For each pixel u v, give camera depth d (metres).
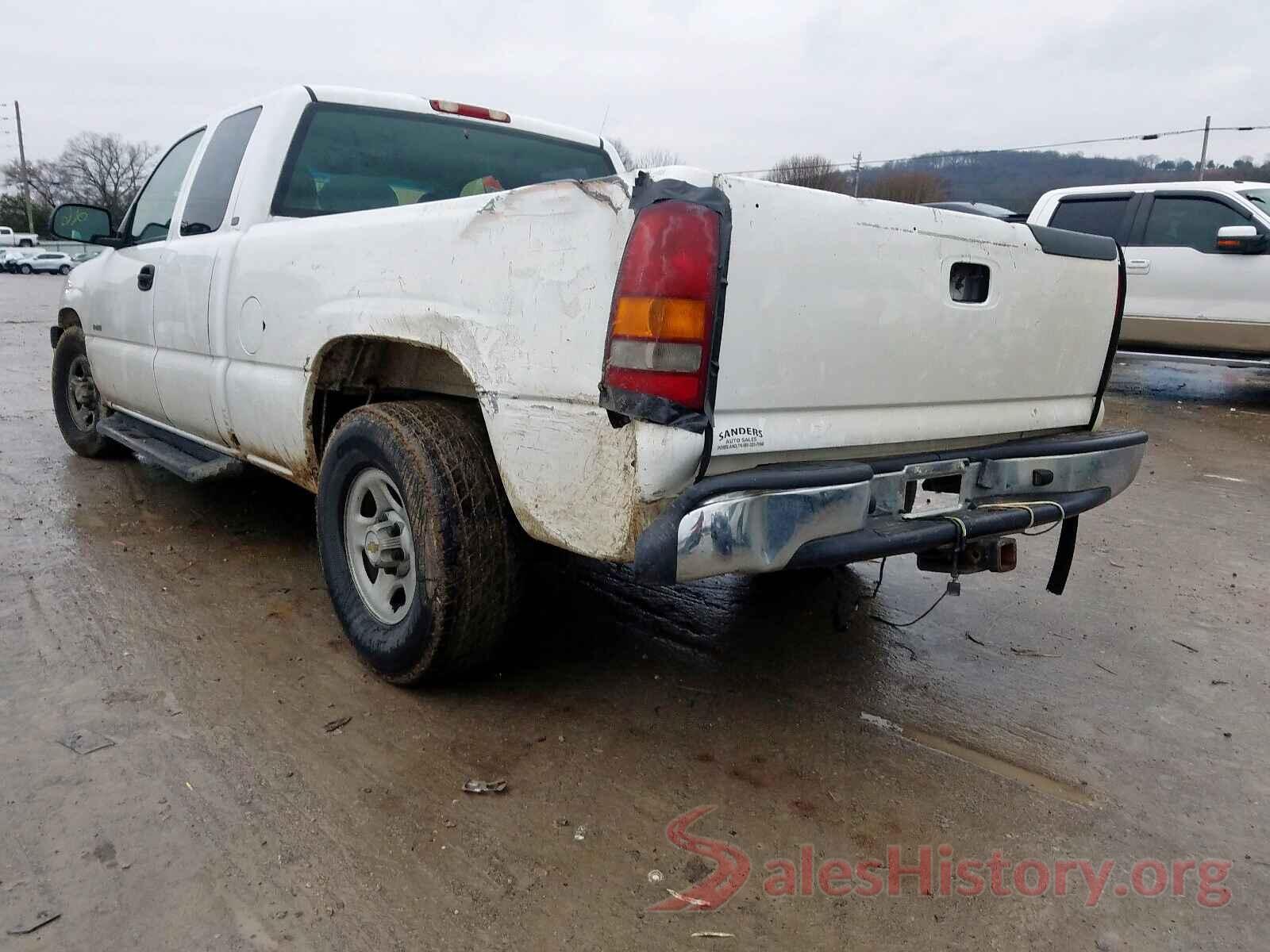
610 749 2.70
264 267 3.42
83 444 5.86
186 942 1.92
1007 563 2.78
